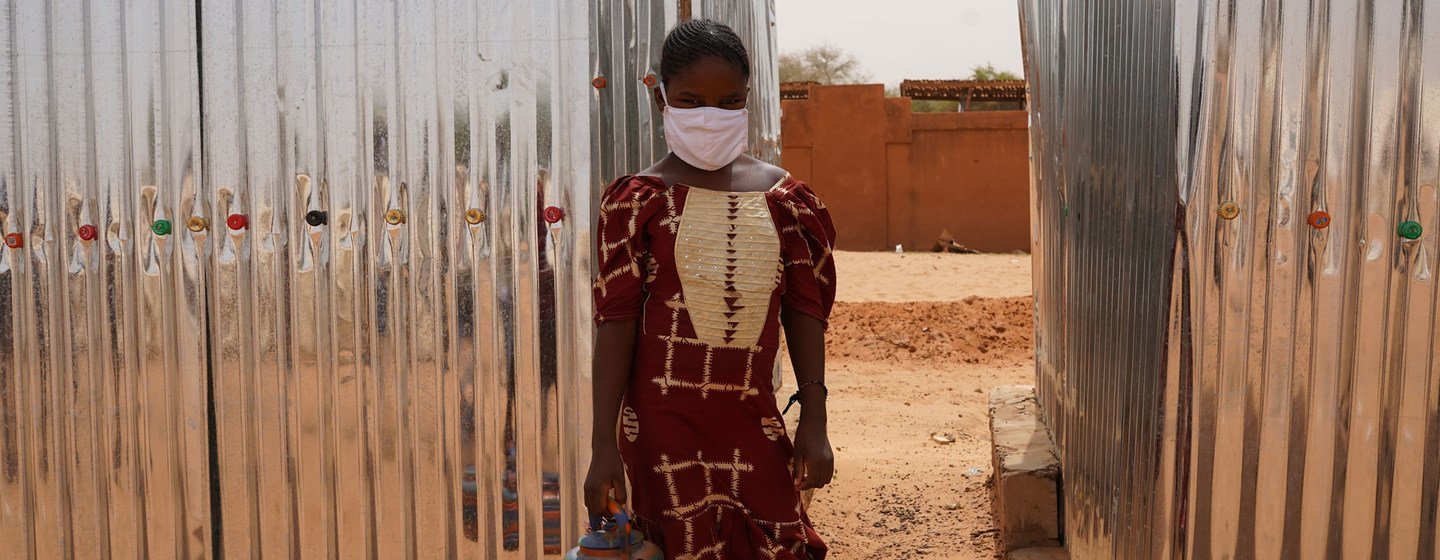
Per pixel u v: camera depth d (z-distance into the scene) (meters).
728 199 2.23
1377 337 2.92
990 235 21.55
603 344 2.24
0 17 3.25
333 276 3.29
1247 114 2.85
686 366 2.21
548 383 3.30
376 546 3.39
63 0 3.25
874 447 5.88
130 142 3.27
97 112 3.27
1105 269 3.44
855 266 16.11
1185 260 2.90
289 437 3.37
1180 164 2.87
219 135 3.25
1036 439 4.38
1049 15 4.72
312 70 3.22
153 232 3.30
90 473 3.42
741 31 3.64
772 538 2.28
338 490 3.38
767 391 2.28
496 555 3.38
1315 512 2.99
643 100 3.22
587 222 3.23
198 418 3.37
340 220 3.26
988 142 21.41
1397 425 2.95
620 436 2.34
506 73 3.20
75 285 3.34
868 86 21.56
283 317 3.31
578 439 3.31
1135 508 3.08
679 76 2.22
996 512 4.39
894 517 4.50
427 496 3.37
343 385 3.33
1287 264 2.90
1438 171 2.84
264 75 3.23
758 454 2.28
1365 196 2.87
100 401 3.39
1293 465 2.97
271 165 3.25
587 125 3.21
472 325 3.29
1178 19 2.84
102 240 3.32
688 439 2.24
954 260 17.08
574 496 3.34
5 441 3.41
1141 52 3.05
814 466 2.26
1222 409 2.96
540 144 3.21
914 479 5.02
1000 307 10.29
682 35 2.24
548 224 3.24
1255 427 2.96
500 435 3.33
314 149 3.24
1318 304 2.91
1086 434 3.59
